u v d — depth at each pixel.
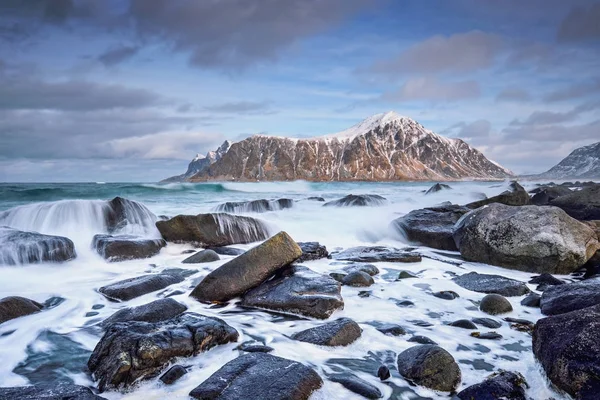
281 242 7.55
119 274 9.11
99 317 6.43
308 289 6.80
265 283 7.36
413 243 12.78
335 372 4.55
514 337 5.54
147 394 4.07
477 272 9.28
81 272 9.27
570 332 4.15
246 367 4.20
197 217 11.94
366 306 6.86
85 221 12.90
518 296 7.30
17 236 9.88
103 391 4.13
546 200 20.14
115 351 4.40
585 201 14.74
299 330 5.79
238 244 12.38
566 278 8.83
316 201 23.58
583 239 9.23
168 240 11.85
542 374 4.21
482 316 6.37
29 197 23.89
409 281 8.32
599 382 3.59
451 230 12.14
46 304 7.02
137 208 13.65
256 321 6.15
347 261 9.87
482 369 4.63
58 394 3.72
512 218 9.84
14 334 5.67
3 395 3.69
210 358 4.77
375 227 14.32
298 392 3.82
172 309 6.20
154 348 4.42
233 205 19.14
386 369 4.47
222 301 7.09
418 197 26.28
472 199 24.67
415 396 4.12
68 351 5.15
